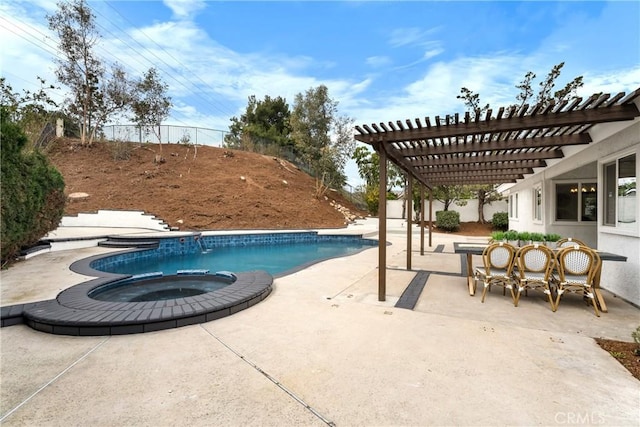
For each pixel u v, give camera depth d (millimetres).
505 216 19109
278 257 11656
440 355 3020
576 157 6340
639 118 3977
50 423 2072
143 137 22047
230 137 26875
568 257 4465
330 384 2529
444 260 8719
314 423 2078
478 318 4082
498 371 2725
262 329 3680
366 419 2119
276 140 29703
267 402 2299
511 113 4141
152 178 18828
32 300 4480
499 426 2051
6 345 3254
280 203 20141
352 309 4426
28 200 7039
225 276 6379
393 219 23984
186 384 2529
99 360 2932
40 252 8719
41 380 2584
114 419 2111
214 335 3504
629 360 2922
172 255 11844
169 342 3324
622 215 4836
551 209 8523
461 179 10109
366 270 7242
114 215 15094
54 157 18281
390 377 2629
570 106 3875
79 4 18078
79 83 19203
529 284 4570
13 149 6465
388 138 4844
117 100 19719
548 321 3975
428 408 2229
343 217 21594
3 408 2217
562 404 2273
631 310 4375
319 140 23375
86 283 5316
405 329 3680
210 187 19438
